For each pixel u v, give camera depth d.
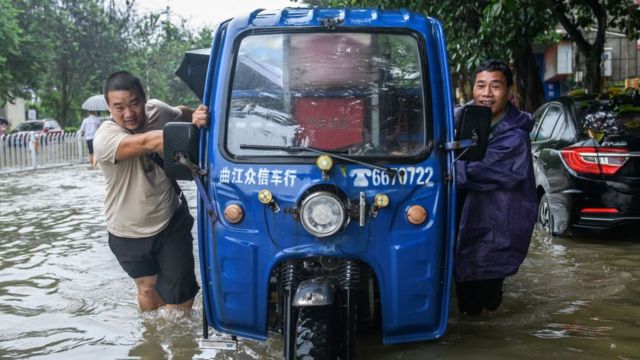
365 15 3.84
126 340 4.41
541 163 7.68
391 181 3.58
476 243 4.25
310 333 3.35
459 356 4.06
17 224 8.91
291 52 3.78
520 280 5.77
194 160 3.74
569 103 7.54
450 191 3.65
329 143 3.67
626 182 6.70
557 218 7.25
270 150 3.64
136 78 4.37
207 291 3.76
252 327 3.62
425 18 3.86
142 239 4.44
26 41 26.19
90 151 19.03
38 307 5.19
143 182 4.38
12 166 17.92
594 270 6.06
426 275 3.60
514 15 9.62
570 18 12.52
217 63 3.85
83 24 31.92
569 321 4.70
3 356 4.17
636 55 20.41
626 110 6.97
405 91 3.73
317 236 3.42
